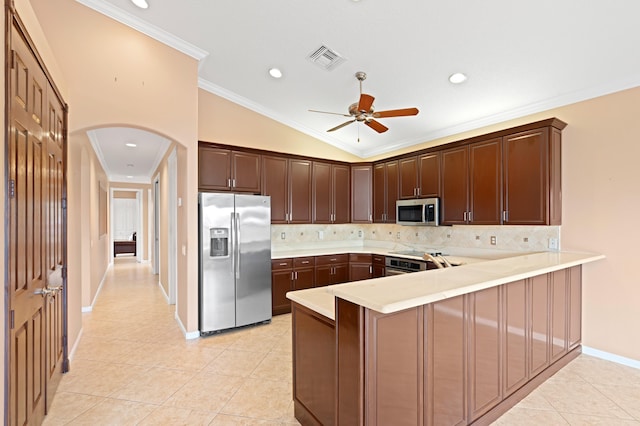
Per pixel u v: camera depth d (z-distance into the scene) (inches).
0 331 53.7
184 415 83.2
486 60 113.8
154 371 106.7
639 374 105.0
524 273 83.7
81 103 109.2
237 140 175.6
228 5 108.0
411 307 61.7
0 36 52.9
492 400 81.5
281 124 192.9
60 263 99.3
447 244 172.4
